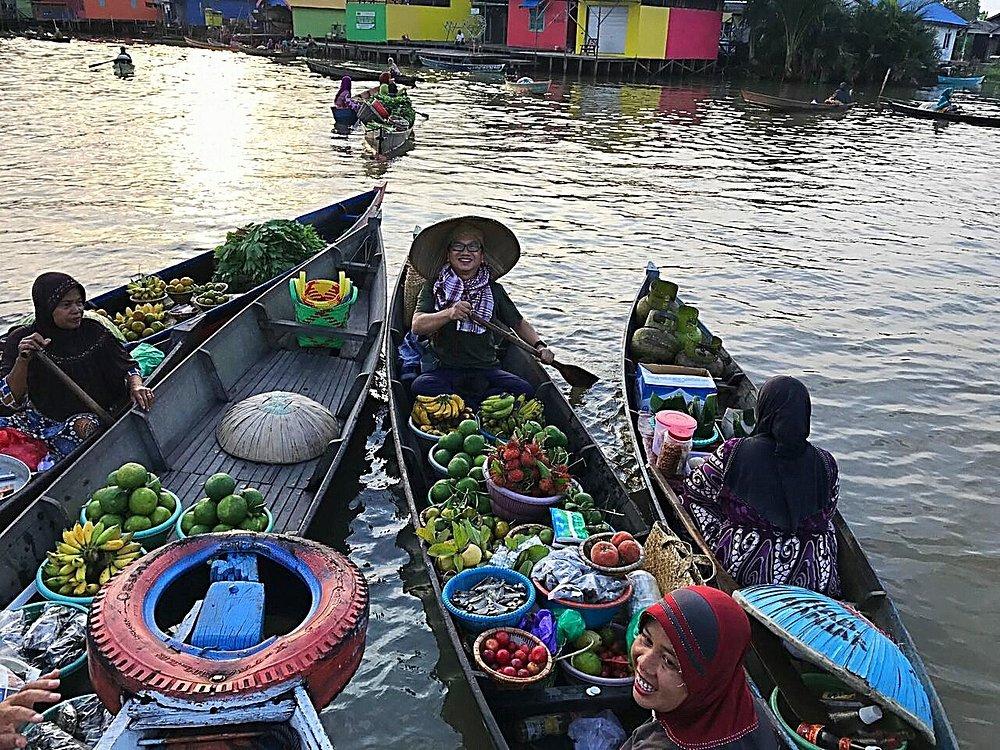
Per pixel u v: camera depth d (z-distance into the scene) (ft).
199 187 43.62
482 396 19.49
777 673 12.25
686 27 133.69
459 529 14.12
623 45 131.75
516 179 50.62
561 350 26.27
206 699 8.91
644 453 18.34
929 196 52.65
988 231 44.06
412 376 19.89
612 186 50.19
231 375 20.83
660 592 13.05
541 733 11.41
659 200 47.19
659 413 18.29
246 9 191.52
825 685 11.84
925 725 10.73
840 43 130.62
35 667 11.31
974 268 37.19
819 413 23.16
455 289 19.22
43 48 136.46
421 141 62.03
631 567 13.15
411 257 19.11
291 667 9.36
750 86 125.29
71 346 16.15
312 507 15.42
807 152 67.77
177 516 14.79
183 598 11.37
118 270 30.60
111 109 69.82
